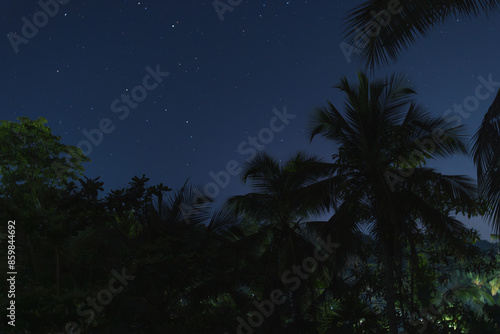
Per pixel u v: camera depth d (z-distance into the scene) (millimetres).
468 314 15586
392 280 13570
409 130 13562
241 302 12195
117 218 9492
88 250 8461
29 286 6809
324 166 14367
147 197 7871
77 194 7238
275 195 16844
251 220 17469
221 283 9852
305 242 16828
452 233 12953
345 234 13547
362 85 14211
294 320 15008
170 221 9414
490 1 7223
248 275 11922
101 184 7383
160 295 8430
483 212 12484
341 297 15312
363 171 13977
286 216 16812
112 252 8758
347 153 14164
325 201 14422
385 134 13820
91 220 7449
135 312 7801
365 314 14531
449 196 13016
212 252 8688
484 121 7363
